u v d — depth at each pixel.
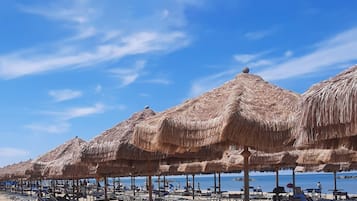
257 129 5.20
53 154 16.53
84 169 13.38
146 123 6.62
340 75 3.72
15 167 28.53
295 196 14.29
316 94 3.66
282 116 5.39
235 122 5.14
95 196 22.36
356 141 4.23
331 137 3.54
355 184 77.88
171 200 16.53
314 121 3.63
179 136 5.69
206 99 6.15
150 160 9.38
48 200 18.72
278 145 5.24
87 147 9.02
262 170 19.11
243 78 6.31
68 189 34.22
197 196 25.78
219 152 8.82
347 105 3.37
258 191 27.64
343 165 18.75
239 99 5.53
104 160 8.62
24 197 27.50
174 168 19.39
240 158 12.95
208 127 5.50
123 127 8.91
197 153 8.64
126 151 8.35
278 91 5.89
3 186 56.84
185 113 5.97
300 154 12.45
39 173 16.69
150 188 9.47
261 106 5.55
